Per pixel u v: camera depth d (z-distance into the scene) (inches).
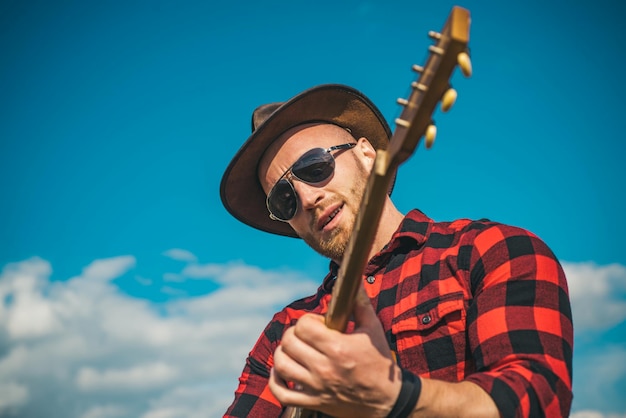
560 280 72.7
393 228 96.5
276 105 115.9
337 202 102.0
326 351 54.4
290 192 106.6
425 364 77.9
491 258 76.1
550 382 62.5
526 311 69.1
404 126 46.4
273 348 103.4
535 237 76.9
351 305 55.8
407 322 80.0
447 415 56.7
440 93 44.2
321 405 56.7
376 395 55.1
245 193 123.3
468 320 74.3
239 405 102.3
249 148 111.9
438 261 83.0
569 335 68.8
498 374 62.4
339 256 101.3
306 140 108.7
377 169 48.4
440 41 43.7
